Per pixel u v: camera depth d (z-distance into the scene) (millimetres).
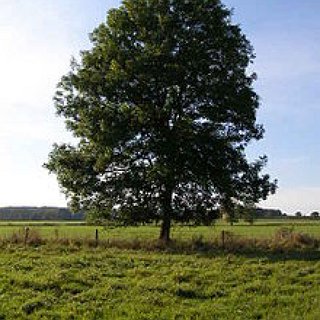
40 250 35156
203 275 24922
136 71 40594
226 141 41938
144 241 38969
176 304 19375
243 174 42406
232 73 42906
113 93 41938
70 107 43250
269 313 18141
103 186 42750
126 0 43094
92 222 44031
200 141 40750
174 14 42219
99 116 41312
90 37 44125
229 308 18844
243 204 43656
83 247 37281
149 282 23078
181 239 41781
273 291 21797
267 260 30688
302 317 17406
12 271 25359
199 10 42125
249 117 42531
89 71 42969
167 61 40969
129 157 42438
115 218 43562
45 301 19250
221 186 41188
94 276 24125
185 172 42219
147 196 42750
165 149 40719
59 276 23516
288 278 24609
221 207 43375
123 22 42531
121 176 42500
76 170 42844
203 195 43031
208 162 41812
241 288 22266
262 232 64375
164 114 41188
